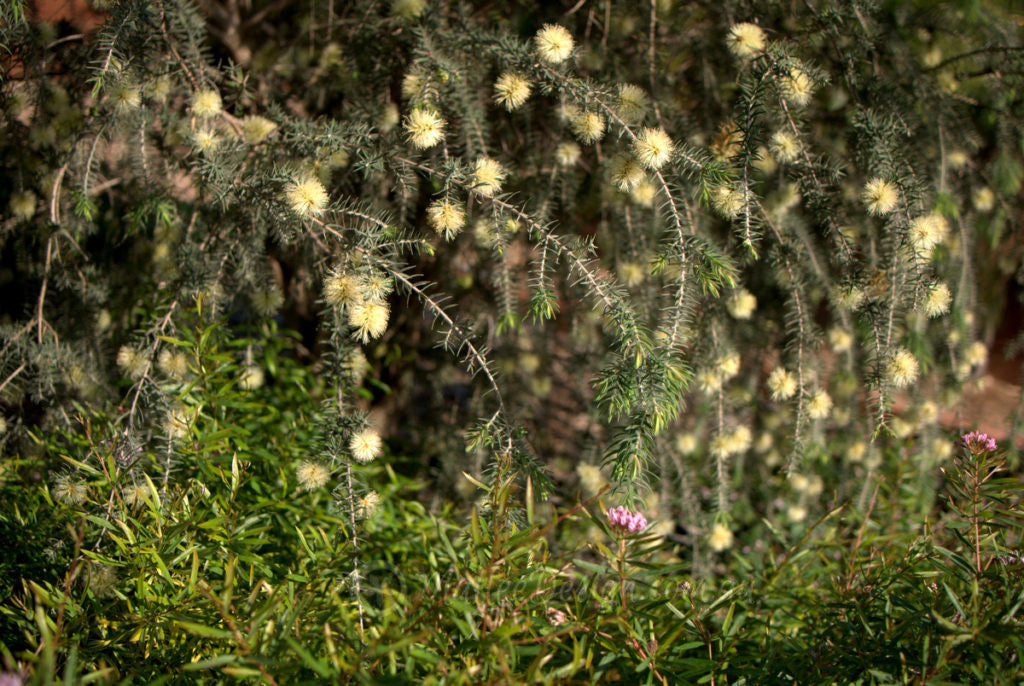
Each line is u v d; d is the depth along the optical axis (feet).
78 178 3.76
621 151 3.64
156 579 3.29
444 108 3.69
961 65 3.92
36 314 3.74
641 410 3.36
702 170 3.47
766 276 4.05
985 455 3.29
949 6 3.80
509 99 3.53
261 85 4.06
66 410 3.82
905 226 3.59
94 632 3.25
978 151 3.99
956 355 4.02
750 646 3.31
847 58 3.75
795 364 3.87
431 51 3.62
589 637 3.18
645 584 3.22
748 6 3.80
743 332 4.13
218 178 3.53
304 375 4.20
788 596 3.52
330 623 3.22
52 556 3.36
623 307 3.40
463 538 3.35
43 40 3.73
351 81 3.90
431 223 3.46
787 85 3.57
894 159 3.69
